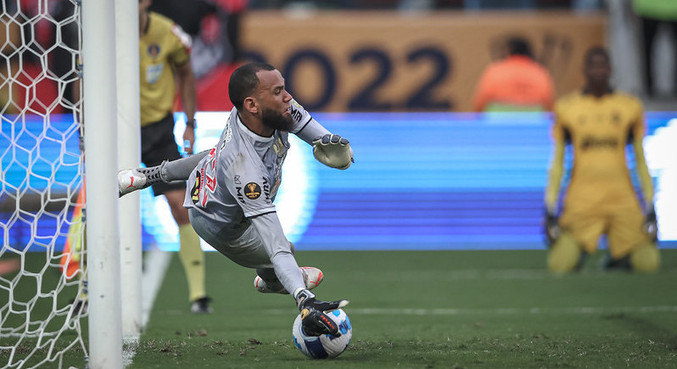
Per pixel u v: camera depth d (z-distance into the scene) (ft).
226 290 101.55
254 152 49.16
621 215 117.50
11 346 58.59
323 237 152.76
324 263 129.18
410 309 86.63
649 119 151.64
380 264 127.85
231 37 150.82
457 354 55.62
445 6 176.65
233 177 48.83
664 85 170.30
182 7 101.86
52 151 134.72
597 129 116.37
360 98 165.07
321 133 51.62
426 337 65.57
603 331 69.92
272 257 48.85
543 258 133.59
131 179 53.67
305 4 179.63
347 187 155.02
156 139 80.18
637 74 168.96
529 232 155.84
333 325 46.47
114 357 47.32
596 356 55.21
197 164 52.95
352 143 159.94
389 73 165.27
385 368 50.11
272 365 51.34
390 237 154.10
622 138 116.67
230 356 55.21
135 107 63.87
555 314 82.48
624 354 56.03
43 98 136.15
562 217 119.24
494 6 175.52
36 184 133.28
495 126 160.25
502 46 165.99
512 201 156.87
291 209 152.35
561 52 167.63
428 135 160.15
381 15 170.19
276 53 164.55
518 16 168.14
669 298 94.12
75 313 65.98
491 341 62.28
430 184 157.58
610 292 99.25
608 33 169.07
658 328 71.61
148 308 86.63
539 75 146.92
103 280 46.96
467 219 155.53
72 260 60.23
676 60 169.68
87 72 46.34
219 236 51.70
